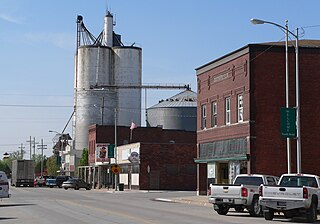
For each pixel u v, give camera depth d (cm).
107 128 9031
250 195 2786
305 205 2430
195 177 7456
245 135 4122
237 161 4303
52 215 2628
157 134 9275
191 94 10262
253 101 4084
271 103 4094
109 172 8456
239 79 4241
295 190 2455
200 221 2303
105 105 9806
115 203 3869
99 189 7931
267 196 2512
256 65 4109
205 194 5050
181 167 7406
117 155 8175
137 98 10144
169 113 9850
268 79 4106
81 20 10750
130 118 10012
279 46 4138
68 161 11431
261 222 2353
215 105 4712
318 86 4153
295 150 4103
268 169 4050
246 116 4119
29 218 2453
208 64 4797
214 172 4691
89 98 9769
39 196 5075
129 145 7694
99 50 9869
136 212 2855
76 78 10200
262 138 4069
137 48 10194
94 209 3089
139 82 10206
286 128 3228
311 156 4106
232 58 4356
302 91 4138
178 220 2338
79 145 9950
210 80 4775
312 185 2628
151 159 7288
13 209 3128
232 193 2800
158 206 3541
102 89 9756
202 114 4978
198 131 5012
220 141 4547
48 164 14400
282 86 4116
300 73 4147
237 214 2945
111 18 10612
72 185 7719
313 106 4138
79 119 9875
